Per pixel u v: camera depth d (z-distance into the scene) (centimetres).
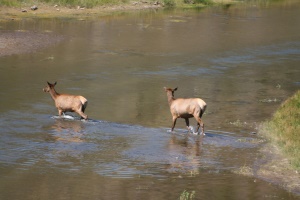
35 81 6028
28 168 3444
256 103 5494
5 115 4678
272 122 4706
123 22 10450
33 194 3006
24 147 3856
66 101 4628
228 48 8619
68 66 6862
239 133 4431
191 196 3025
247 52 8406
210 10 12862
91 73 6569
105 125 4528
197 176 3384
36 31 9031
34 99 5291
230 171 3503
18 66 6712
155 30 9788
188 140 4194
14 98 5278
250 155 3847
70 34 9000
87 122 4591
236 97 5747
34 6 10925
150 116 4900
